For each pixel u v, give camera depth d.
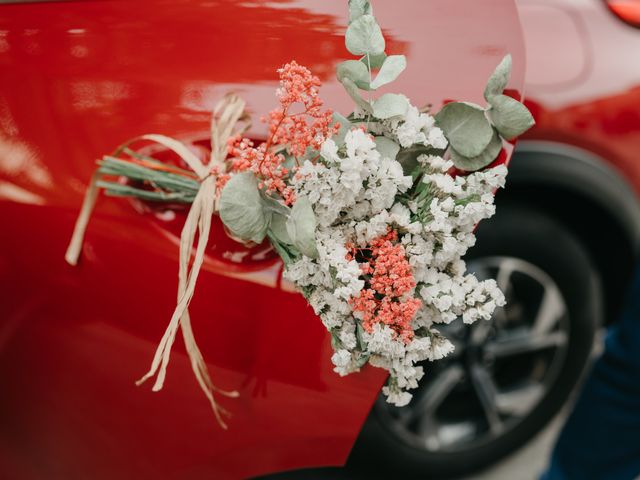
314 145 0.72
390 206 0.73
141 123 0.97
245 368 0.92
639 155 1.57
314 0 1.03
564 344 1.70
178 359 0.94
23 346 1.02
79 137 1.00
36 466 1.11
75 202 0.97
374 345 0.72
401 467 1.68
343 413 0.95
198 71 0.99
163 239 0.92
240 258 0.90
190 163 0.90
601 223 1.64
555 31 1.50
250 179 0.70
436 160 0.73
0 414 1.09
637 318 1.28
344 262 0.70
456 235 0.75
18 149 1.02
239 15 1.04
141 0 1.13
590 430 1.40
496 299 0.74
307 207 0.68
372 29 0.72
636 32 1.56
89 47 1.08
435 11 0.94
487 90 0.76
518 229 1.51
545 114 1.46
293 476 1.70
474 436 1.71
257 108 0.92
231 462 1.01
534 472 1.81
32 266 0.99
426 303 0.76
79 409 1.03
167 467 1.02
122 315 0.95
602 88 1.50
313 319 0.89
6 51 1.11
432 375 1.65
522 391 1.73
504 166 0.74
